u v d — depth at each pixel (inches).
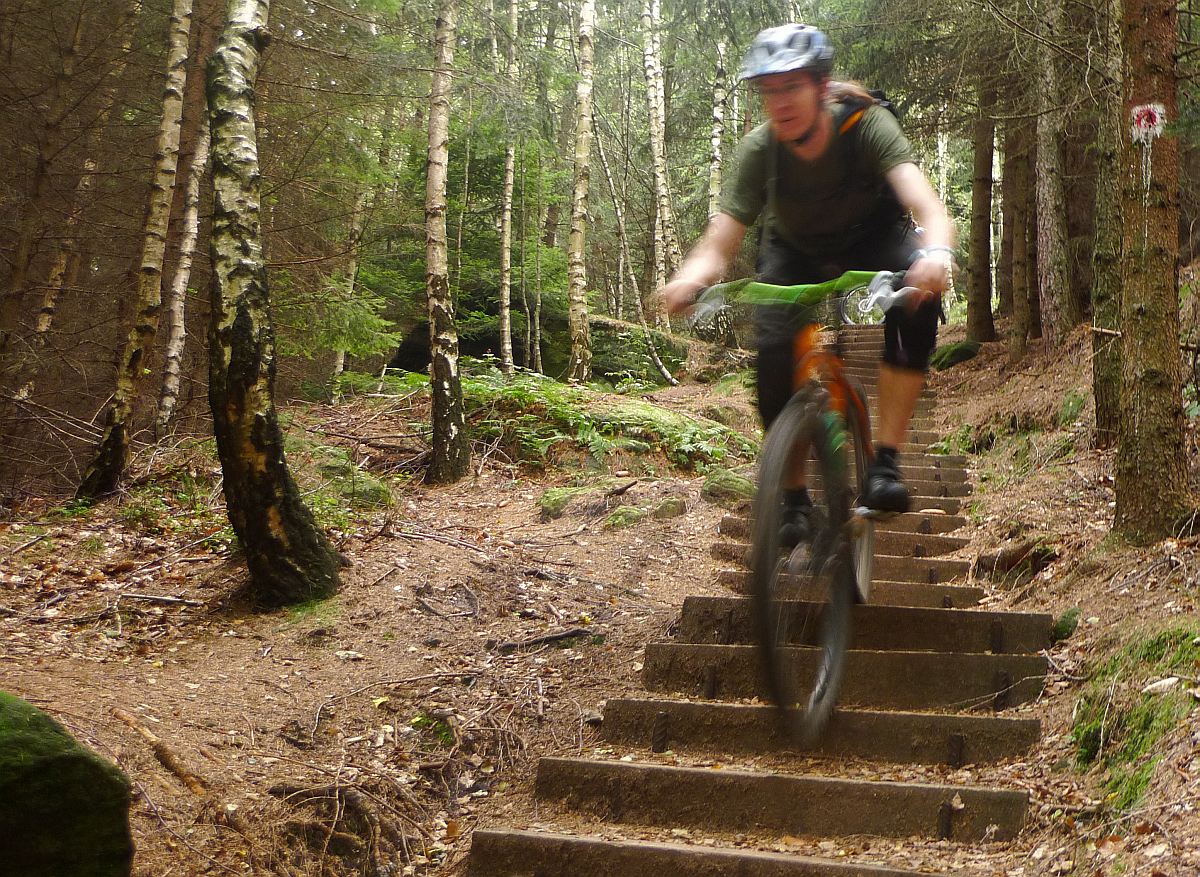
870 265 114.8
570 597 219.1
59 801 96.4
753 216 115.6
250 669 173.8
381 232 561.6
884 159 105.5
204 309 418.0
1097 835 105.7
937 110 481.4
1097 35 291.0
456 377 357.7
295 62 386.6
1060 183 394.0
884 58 471.2
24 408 345.7
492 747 150.9
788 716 101.0
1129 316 175.0
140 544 242.2
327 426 388.5
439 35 372.2
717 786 129.8
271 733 148.7
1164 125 170.9
